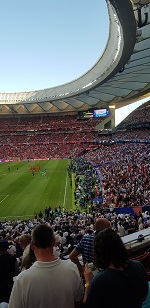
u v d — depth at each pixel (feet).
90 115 391.86
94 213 91.50
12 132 404.77
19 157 334.24
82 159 260.01
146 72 243.81
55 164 266.57
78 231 61.41
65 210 109.81
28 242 27.99
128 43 165.68
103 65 254.68
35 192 146.72
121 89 312.91
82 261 19.72
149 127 309.01
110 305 9.77
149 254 19.79
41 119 420.36
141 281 10.61
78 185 149.69
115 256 10.62
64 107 401.49
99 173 171.42
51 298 10.68
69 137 377.91
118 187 121.60
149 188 111.86
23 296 10.58
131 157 202.08
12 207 120.78
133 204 96.73
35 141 380.99
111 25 185.88
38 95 394.11
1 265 19.34
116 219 74.54
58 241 51.88
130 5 119.14
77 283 11.41
